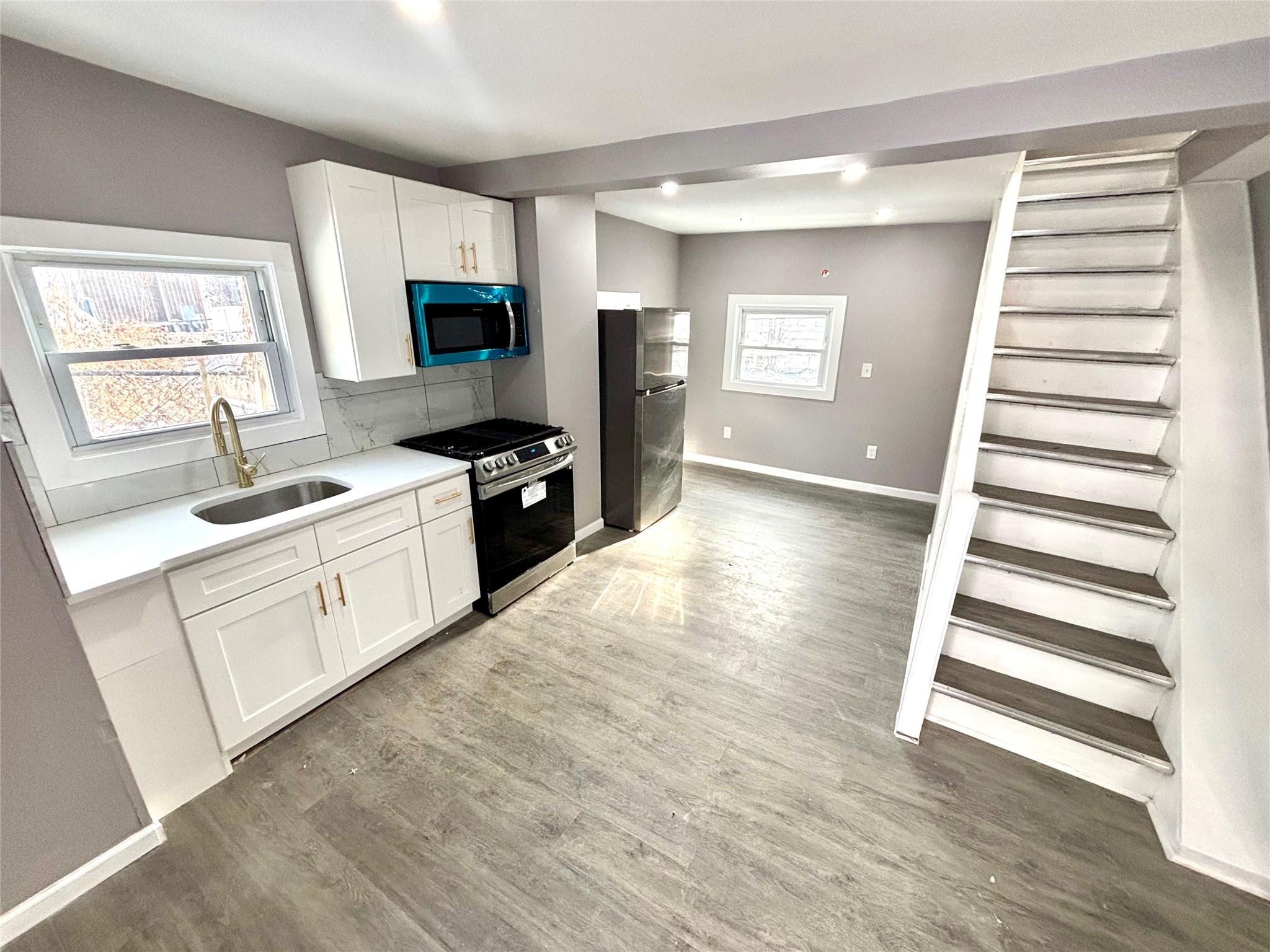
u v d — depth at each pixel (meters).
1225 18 1.27
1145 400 2.16
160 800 1.71
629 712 2.23
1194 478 1.87
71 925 1.44
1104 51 1.47
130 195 1.84
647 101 1.92
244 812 1.76
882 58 1.55
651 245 4.95
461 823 1.74
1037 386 2.36
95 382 1.88
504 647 2.65
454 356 2.72
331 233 2.21
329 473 2.43
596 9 1.33
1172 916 1.49
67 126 1.68
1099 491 2.12
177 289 2.05
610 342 3.75
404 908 1.49
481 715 2.20
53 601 1.40
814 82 1.73
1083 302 2.36
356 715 2.19
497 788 1.86
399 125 2.22
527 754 2.01
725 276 5.30
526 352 3.19
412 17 1.38
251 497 2.25
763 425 5.49
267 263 2.25
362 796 1.83
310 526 2.01
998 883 1.57
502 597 2.95
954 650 2.21
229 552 1.78
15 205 1.62
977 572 2.20
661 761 1.99
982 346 2.12
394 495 2.30
